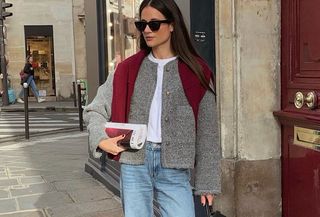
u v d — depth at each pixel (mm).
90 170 6695
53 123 13844
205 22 3939
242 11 3861
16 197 5594
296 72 3762
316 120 3471
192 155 2537
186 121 2500
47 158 8156
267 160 4004
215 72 3988
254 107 3947
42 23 21844
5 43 21594
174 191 2578
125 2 5672
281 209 4055
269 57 3939
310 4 3566
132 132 2457
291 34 3797
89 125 2586
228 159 3975
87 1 7156
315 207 3611
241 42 3879
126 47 5656
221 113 3961
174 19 2525
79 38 21719
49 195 5648
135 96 2551
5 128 12883
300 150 3764
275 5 3912
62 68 21953
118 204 5227
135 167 2568
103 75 6770
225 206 3977
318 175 3557
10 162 7848
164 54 2578
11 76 21797
